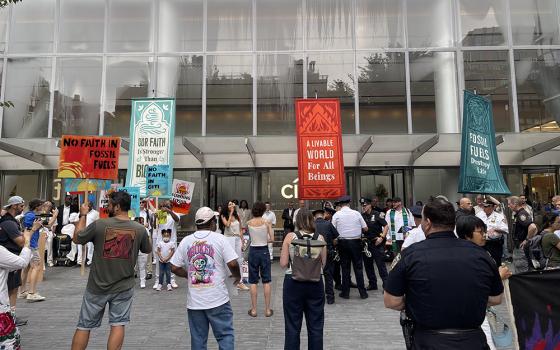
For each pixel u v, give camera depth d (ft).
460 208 24.79
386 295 9.64
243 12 51.52
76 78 50.26
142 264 31.35
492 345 13.39
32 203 25.85
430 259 9.11
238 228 29.81
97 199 41.32
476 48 49.24
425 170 48.03
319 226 25.64
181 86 50.21
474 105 31.27
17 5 51.62
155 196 31.65
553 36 49.37
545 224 21.58
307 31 50.93
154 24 51.31
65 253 41.86
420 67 49.52
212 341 18.28
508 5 49.75
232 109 49.62
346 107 49.08
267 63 50.37
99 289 14.49
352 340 18.40
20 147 43.78
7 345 13.33
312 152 36.17
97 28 51.31
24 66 50.42
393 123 48.65
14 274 20.24
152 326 20.86
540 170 47.42
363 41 50.34
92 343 18.21
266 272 22.99
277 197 48.62
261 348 17.42
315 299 15.38
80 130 49.42
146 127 37.14
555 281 12.73
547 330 12.64
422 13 50.42
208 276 13.58
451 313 8.82
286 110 49.42
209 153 47.26
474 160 30.35
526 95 48.34
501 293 9.48
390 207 35.09
